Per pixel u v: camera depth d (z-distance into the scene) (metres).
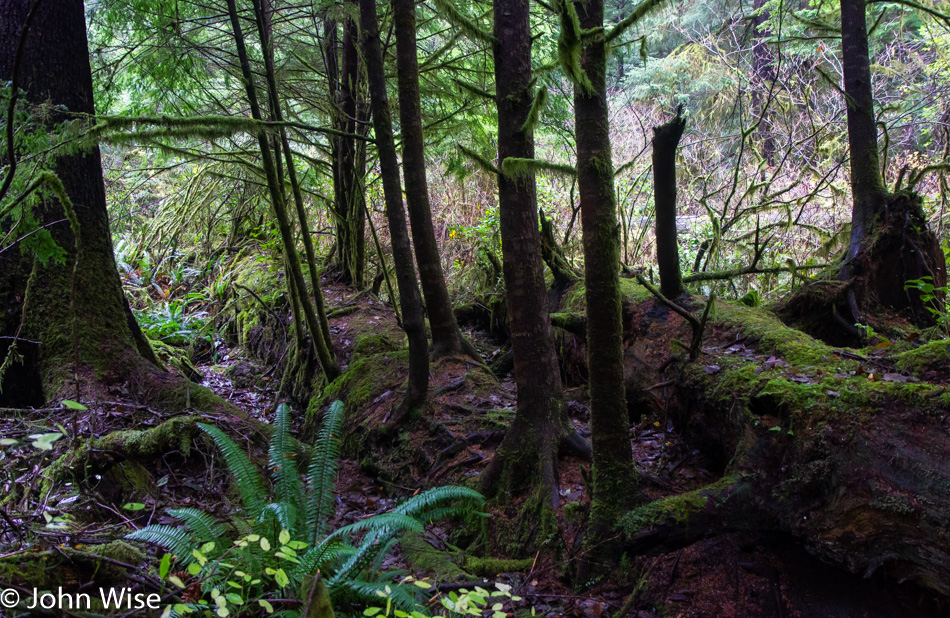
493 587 3.16
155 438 3.86
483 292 7.58
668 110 11.57
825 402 2.95
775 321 4.44
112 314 4.66
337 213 7.70
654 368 4.61
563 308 6.09
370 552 2.85
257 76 6.72
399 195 4.75
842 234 5.83
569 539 3.33
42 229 3.36
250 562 2.63
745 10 12.09
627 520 3.14
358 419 5.21
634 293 5.34
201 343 8.70
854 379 3.10
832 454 2.81
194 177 9.85
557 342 5.85
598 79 3.06
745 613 2.87
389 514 2.93
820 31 7.13
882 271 5.12
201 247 10.88
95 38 6.57
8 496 3.14
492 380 5.25
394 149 4.75
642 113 11.71
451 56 7.42
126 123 3.96
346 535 3.13
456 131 6.95
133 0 5.55
